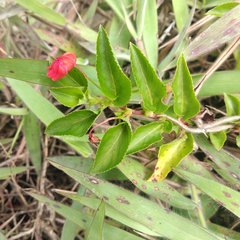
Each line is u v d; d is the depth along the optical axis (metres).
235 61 0.16
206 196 0.15
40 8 0.15
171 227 0.13
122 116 0.12
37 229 0.16
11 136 0.17
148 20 0.15
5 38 0.16
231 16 0.14
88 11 0.17
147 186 0.13
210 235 0.13
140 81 0.12
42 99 0.14
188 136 0.13
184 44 0.15
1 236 0.14
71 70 0.12
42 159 0.16
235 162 0.13
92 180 0.13
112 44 0.16
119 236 0.14
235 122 0.13
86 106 0.15
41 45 0.16
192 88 0.12
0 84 0.16
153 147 0.14
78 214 0.14
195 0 0.14
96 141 0.12
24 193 0.17
